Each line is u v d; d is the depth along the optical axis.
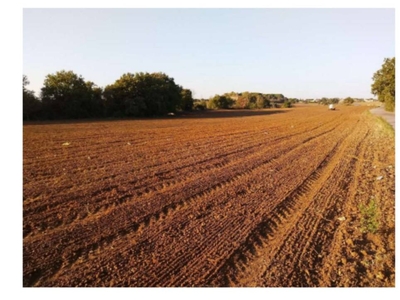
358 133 22.45
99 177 9.49
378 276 4.80
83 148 14.70
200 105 73.94
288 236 5.94
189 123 32.53
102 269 4.75
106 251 5.25
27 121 34.72
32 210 6.75
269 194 8.31
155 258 5.07
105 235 5.77
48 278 4.54
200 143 17.22
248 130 24.80
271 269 4.88
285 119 39.09
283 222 6.59
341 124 30.27
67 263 4.89
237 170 10.92
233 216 6.78
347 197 8.24
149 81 48.97
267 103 92.62
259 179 9.80
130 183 8.99
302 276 4.73
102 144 16.14
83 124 29.91
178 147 15.69
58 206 7.05
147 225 6.26
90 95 43.19
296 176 10.23
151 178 9.58
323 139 19.44
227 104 84.31
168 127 27.17
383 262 5.18
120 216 6.62
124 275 4.63
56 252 5.16
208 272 4.74
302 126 28.64
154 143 16.95
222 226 6.27
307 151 15.01
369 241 5.89
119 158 12.49
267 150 15.17
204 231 6.04
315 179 9.96
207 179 9.64
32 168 10.39
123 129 24.78
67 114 41.03
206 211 7.04
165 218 6.60
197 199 7.82
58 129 23.97
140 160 12.20
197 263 4.97
